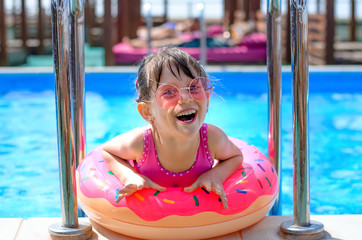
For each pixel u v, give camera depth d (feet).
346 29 57.31
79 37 8.00
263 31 48.14
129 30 46.75
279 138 8.73
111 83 29.22
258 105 24.32
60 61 6.76
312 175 14.42
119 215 7.26
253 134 19.04
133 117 21.99
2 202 12.51
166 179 8.14
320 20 37.35
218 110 23.25
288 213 11.99
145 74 7.53
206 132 8.05
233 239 7.32
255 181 7.76
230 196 7.36
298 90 6.80
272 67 8.56
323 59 35.14
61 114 6.86
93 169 8.11
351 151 16.71
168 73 7.20
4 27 36.65
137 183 7.38
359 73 28.32
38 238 7.22
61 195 7.11
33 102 25.00
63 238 7.06
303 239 7.04
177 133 7.27
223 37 44.14
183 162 8.01
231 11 49.62
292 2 6.73
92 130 19.81
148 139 8.00
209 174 7.65
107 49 33.71
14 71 28.99
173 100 7.11
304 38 6.69
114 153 8.21
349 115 22.07
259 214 7.60
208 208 7.16
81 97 8.23
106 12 33.37
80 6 7.93
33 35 53.11
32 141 18.19
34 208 12.10
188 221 7.11
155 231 7.17
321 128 19.88
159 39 45.03
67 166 7.00
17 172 14.83
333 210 11.89
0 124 20.74
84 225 7.32
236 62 41.60
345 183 13.70
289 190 13.41
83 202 7.80
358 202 12.35
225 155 8.18
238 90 28.43
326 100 25.52
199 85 7.23
